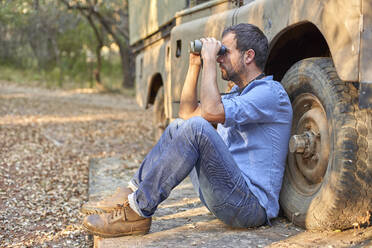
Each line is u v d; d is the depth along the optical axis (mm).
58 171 5742
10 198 4430
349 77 2205
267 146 2604
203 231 2688
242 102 2475
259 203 2574
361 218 2432
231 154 2562
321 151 2588
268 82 2568
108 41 26078
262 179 2594
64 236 3363
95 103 17688
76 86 26094
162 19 5480
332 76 2492
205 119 2477
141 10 6793
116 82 28484
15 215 3914
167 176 2447
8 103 15195
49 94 20625
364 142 2334
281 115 2596
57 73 29469
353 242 2352
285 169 2916
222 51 2615
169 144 2455
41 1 16141
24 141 8000
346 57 2219
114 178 5062
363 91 2164
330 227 2512
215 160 2406
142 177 2643
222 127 2861
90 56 30562
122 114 14102
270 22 2939
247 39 2600
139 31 6980
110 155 6984
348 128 2338
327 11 2338
